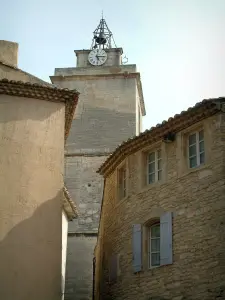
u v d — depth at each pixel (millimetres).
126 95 37594
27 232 17891
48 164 19031
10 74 20719
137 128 37812
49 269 17703
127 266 20875
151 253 19984
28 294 17203
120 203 22312
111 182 24250
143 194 20750
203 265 17344
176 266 18328
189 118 19000
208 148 18297
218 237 17094
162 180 19984
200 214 17969
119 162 23141
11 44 21797
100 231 26531
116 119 36844
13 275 17266
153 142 20828
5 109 19141
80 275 30109
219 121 18156
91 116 36906
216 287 16688
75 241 31312
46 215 18328
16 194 18234
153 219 19953
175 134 19891
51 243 18031
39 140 19203
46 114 19641
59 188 18875
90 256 30750
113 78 38062
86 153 35312
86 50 39781
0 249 17422
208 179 18031
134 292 20062
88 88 37812
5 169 18422
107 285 23047
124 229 21578
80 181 34438
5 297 16969
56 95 19797
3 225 17734
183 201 18781
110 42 42281
